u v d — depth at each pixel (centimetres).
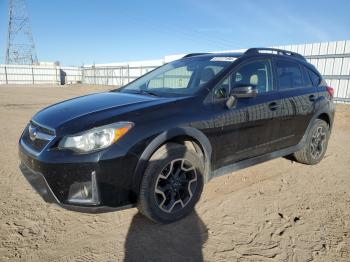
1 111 1087
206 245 257
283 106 393
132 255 242
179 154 285
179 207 295
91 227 281
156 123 274
